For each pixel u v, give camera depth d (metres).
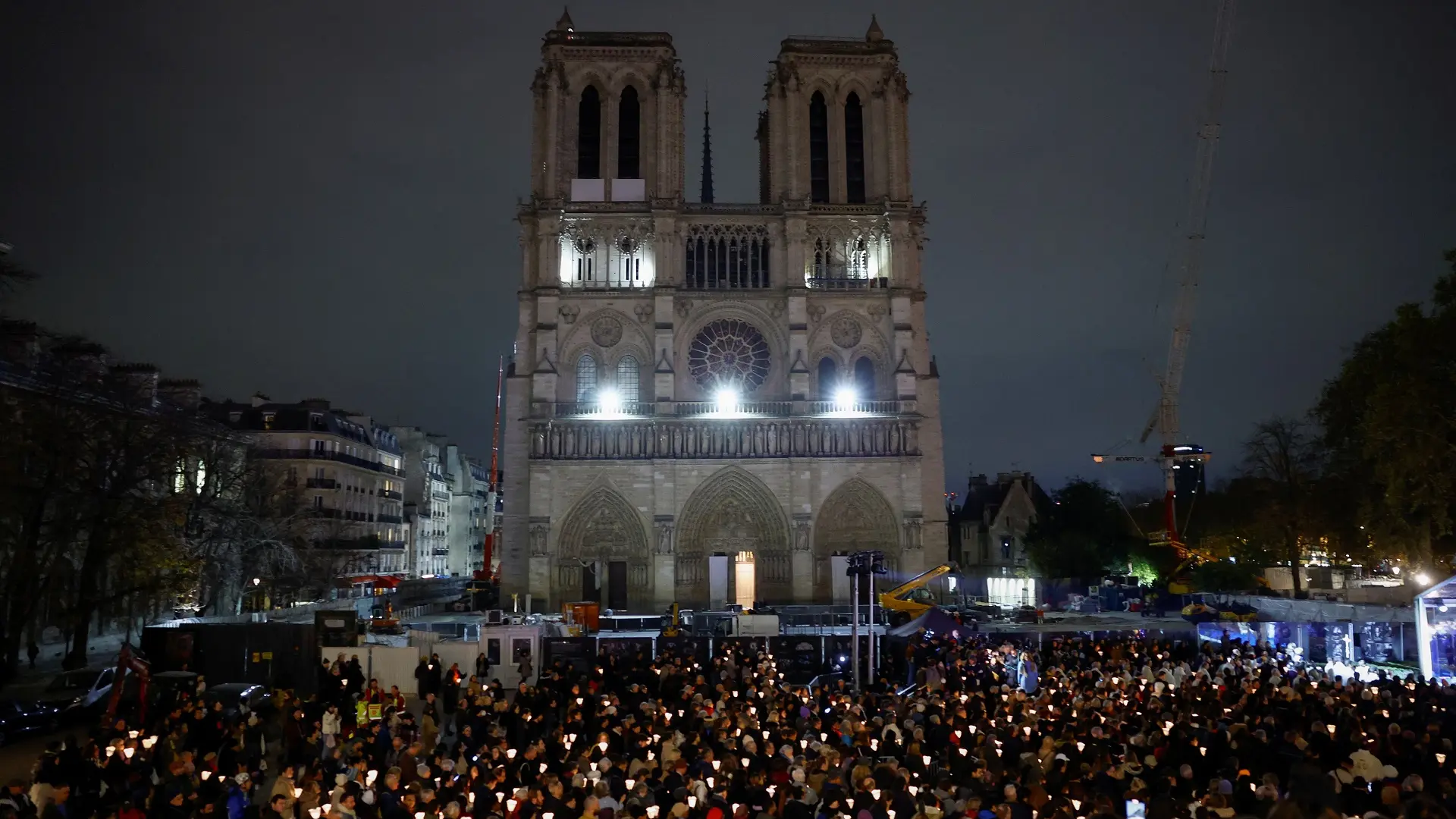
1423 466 65.50
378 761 31.42
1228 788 22.58
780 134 122.50
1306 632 63.75
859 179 124.62
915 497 114.94
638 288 117.38
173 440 72.56
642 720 35.34
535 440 113.62
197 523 83.75
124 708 43.19
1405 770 26.61
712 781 25.56
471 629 83.12
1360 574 113.19
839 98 124.06
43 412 64.69
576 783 24.20
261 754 35.91
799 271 118.38
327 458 138.25
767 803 23.50
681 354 117.50
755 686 42.00
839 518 115.81
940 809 23.47
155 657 54.09
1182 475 173.12
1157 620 77.56
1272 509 100.56
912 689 44.81
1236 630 65.25
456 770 28.47
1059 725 30.84
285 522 100.50
